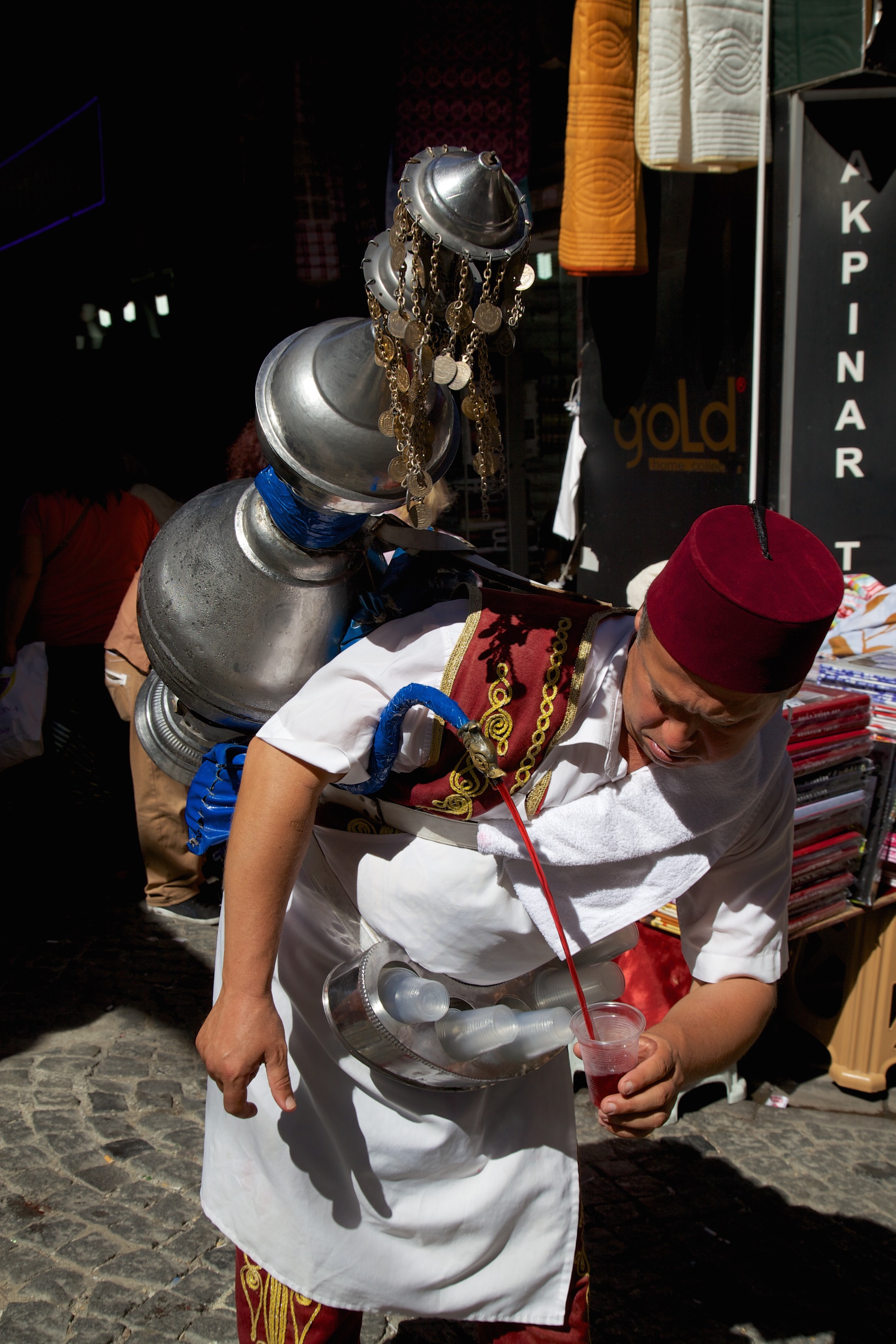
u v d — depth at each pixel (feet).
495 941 4.60
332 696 4.23
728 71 11.23
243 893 4.24
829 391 12.34
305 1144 4.93
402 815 4.54
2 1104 9.43
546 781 4.27
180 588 4.49
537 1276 5.30
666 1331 7.29
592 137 11.63
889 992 9.98
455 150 3.81
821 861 9.32
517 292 3.93
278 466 4.04
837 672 10.41
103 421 13.92
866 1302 7.63
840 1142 9.46
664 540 14.69
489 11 14.69
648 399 14.58
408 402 3.77
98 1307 7.25
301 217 15.85
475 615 4.24
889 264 11.90
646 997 9.27
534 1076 5.34
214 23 16.06
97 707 14.06
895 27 10.91
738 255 12.85
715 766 4.39
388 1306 5.07
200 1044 4.34
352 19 15.51
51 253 20.77
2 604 17.16
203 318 18.06
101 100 17.84
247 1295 5.19
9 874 14.44
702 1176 8.95
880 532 12.52
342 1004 4.73
